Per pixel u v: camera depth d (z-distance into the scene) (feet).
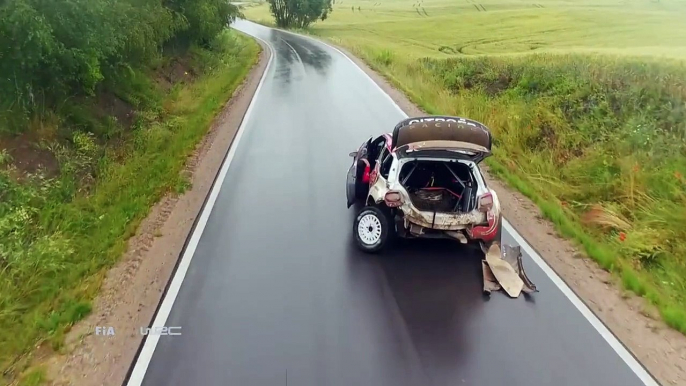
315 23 271.28
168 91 62.13
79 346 18.98
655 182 35.24
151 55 58.65
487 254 24.76
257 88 69.41
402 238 27.37
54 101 39.19
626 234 30.50
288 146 42.83
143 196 31.73
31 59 32.40
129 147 41.06
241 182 34.83
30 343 19.25
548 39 163.02
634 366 18.13
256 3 395.34
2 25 30.68
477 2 355.36
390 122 51.08
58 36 36.22
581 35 164.86
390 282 23.04
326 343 18.98
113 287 22.68
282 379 17.20
